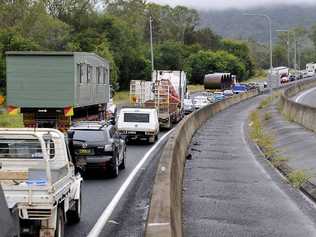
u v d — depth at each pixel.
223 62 188.00
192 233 16.81
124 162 32.66
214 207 20.70
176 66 160.75
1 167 15.59
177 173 23.44
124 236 16.77
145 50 153.88
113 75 114.81
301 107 53.94
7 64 42.56
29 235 14.25
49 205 14.13
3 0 111.31
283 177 27.97
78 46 117.25
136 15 179.75
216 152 38.91
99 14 146.38
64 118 42.56
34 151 16.62
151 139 47.31
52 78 42.53
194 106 87.75
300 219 18.97
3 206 8.77
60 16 140.00
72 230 17.55
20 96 42.72
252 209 20.44
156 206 12.83
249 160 34.72
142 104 65.00
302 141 39.19
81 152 28.86
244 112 88.19
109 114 60.47
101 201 22.44
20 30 103.06
